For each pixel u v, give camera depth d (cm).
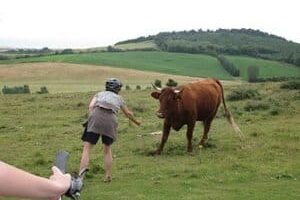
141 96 3656
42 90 4966
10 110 2880
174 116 1455
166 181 1115
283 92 3216
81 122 2277
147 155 1448
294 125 1962
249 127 1936
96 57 10569
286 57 11225
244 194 996
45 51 15638
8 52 15225
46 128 2120
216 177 1141
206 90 1578
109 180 1111
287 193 1005
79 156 1455
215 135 1780
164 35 16888
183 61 10631
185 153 1462
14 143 1747
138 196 984
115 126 1084
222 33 16750
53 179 139
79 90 6044
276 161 1316
